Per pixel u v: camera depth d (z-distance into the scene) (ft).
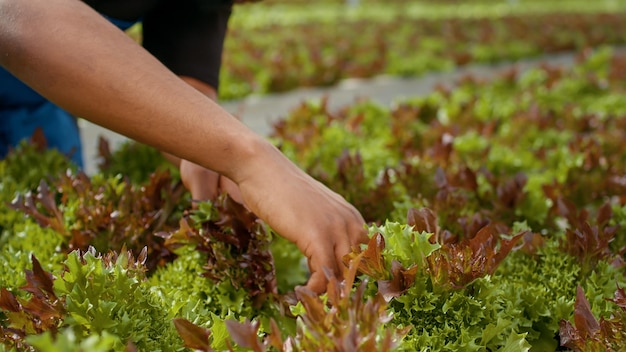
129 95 5.75
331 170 13.21
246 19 45.39
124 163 11.47
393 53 34.09
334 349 4.62
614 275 7.20
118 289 5.46
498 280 6.64
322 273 5.79
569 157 13.89
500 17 49.62
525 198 9.55
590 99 22.18
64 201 8.52
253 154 5.90
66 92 5.80
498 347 6.31
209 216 7.23
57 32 5.74
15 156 10.07
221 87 25.80
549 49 38.68
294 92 27.86
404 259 6.02
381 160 13.46
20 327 5.54
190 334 5.06
